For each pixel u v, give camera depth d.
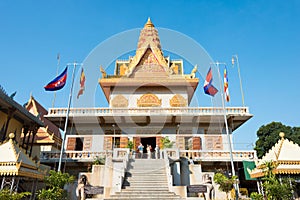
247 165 19.64
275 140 32.59
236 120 23.62
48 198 12.47
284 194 10.93
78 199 15.05
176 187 13.92
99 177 16.38
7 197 8.87
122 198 12.91
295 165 12.69
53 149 27.09
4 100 16.23
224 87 23.09
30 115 19.89
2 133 18.09
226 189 15.17
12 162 11.98
